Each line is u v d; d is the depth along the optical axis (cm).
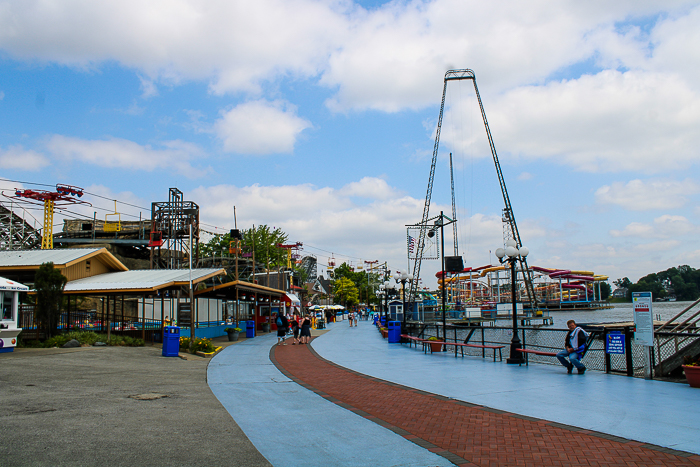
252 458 607
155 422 765
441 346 2144
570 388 1124
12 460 548
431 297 8494
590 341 1445
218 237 6900
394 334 2692
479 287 11488
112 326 2717
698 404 923
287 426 783
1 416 748
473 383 1224
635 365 1560
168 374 1386
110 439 655
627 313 13012
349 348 2364
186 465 566
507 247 1686
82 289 2433
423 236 7994
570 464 590
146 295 2558
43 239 6156
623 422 784
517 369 1502
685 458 602
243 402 983
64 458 565
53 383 1094
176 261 5041
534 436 715
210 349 2112
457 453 641
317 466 588
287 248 7712
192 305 2452
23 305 2341
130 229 6494
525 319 7938
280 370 1527
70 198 6338
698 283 18788
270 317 4300
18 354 1652
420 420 828
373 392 1109
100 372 1327
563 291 15162
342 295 11200
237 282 3262
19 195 6078
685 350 1269
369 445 679
